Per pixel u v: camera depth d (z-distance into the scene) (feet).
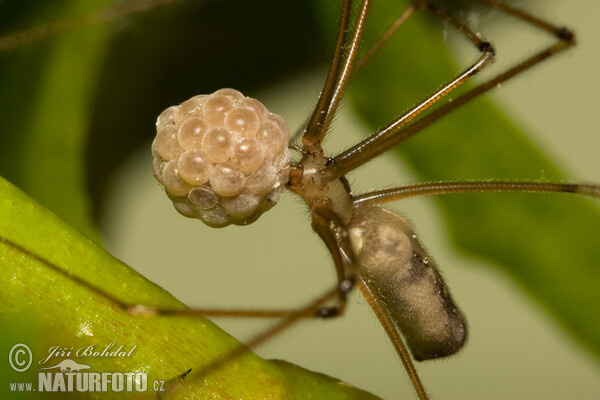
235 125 0.25
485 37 0.28
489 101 0.27
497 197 0.27
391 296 0.27
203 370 0.24
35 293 0.24
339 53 0.27
